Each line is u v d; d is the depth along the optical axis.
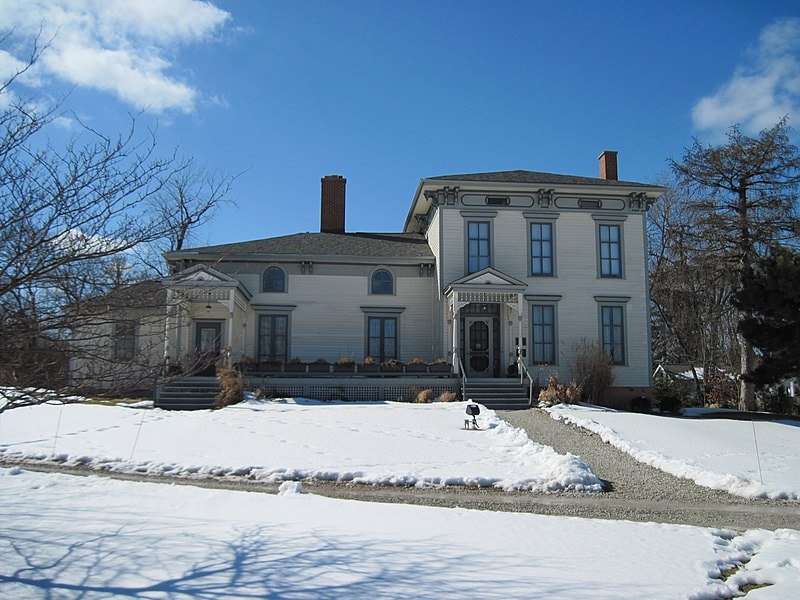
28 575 6.54
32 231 5.65
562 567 7.06
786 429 20.59
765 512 11.10
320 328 28.03
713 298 38.25
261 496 10.54
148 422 18.72
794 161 29.97
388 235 32.84
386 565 6.95
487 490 12.34
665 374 42.16
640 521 10.24
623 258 28.17
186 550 7.44
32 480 11.70
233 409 21.12
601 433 18.00
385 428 17.94
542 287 27.58
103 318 6.07
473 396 24.12
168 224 7.31
